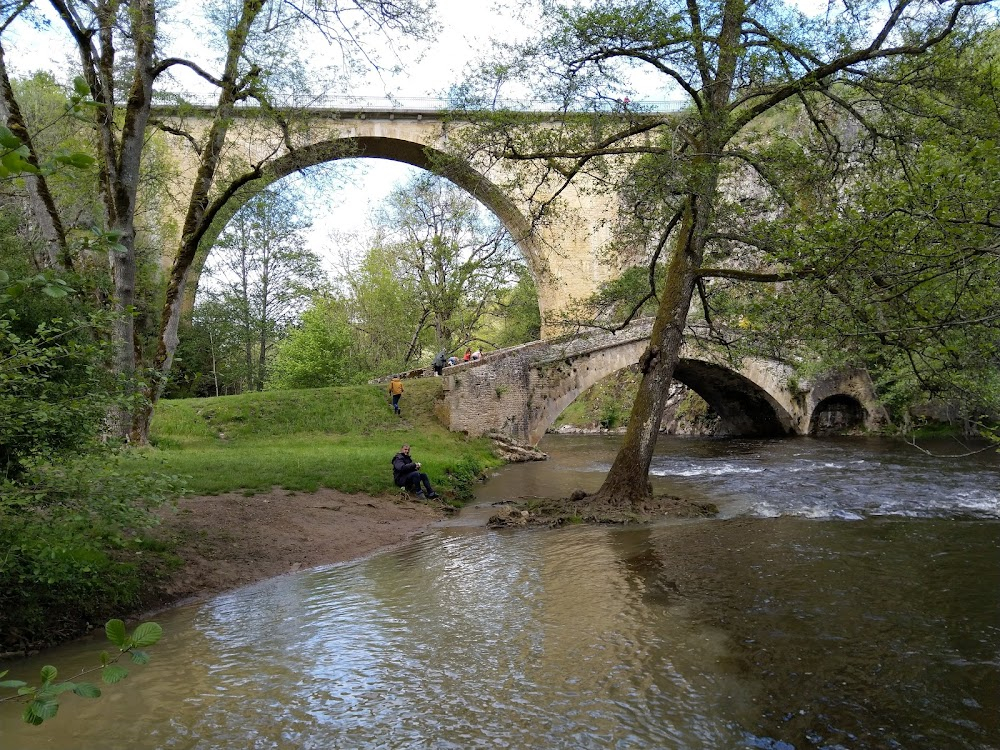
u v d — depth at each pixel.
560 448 33.28
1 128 2.19
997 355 8.71
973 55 12.48
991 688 5.17
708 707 4.95
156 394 15.45
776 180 11.95
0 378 4.86
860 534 10.72
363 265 41.06
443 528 12.59
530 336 50.16
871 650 5.93
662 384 13.27
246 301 36.72
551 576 8.65
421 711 5.00
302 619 7.23
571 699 5.13
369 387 26.30
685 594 7.65
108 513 5.77
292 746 4.54
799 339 11.58
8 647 6.21
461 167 13.82
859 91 12.80
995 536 10.43
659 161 12.20
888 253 7.51
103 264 12.84
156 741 4.61
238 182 15.18
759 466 21.83
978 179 6.46
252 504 11.89
